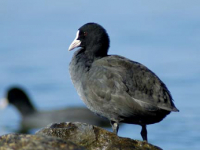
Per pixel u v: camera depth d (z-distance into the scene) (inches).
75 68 631.8
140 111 572.7
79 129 537.0
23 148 449.7
